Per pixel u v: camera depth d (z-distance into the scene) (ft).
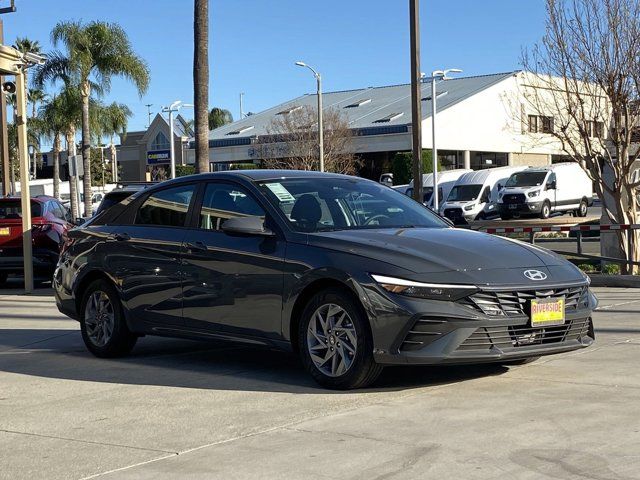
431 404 19.29
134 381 23.36
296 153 182.80
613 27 51.98
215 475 14.89
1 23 70.33
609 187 55.77
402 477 14.37
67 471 15.49
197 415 19.16
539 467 14.66
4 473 15.53
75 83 136.26
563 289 20.94
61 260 28.78
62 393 22.12
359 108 204.54
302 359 21.65
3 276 56.75
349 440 16.63
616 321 32.07
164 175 220.23
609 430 16.76
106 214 28.19
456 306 19.54
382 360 19.99
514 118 73.15
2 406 20.81
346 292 20.66
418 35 57.98
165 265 25.08
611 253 54.95
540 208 131.44
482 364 23.88
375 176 191.72
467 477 14.26
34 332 33.76
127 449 16.71
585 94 54.03
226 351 27.94
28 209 50.65
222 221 24.17
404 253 20.52
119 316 26.66
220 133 220.02
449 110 182.60
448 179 146.20
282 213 22.98
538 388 20.68
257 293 22.54
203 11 59.00
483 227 57.00
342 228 22.94
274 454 15.94
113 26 137.39
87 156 142.20
